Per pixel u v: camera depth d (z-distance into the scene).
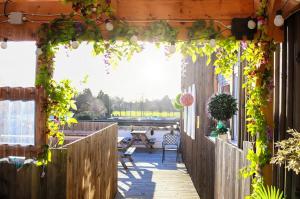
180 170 8.84
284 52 2.80
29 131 3.20
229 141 4.65
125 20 3.13
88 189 4.20
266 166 2.84
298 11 2.53
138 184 7.28
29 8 3.22
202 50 3.14
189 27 3.10
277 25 2.61
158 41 3.08
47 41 3.09
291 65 2.65
